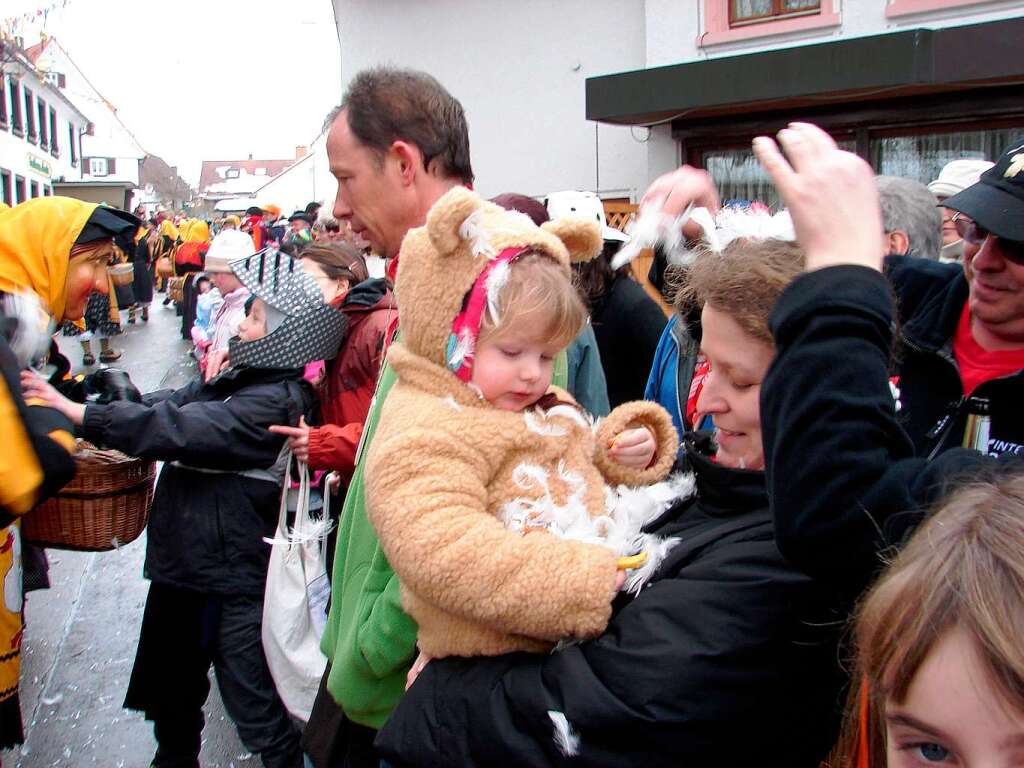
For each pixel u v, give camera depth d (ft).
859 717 3.58
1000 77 21.08
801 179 3.68
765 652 3.81
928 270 6.36
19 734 9.51
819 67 22.91
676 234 6.22
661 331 9.95
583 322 4.94
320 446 9.03
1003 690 2.75
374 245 7.35
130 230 10.18
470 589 4.22
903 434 3.59
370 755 6.30
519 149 34.65
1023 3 24.12
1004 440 5.41
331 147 7.10
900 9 25.75
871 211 3.66
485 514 4.49
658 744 3.84
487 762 4.26
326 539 9.30
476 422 4.67
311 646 9.11
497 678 4.38
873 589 3.23
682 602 3.93
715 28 28.96
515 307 4.65
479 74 34.99
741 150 28.58
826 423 3.38
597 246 5.62
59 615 16.34
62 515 9.50
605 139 32.86
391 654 5.24
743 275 4.18
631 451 5.25
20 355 8.54
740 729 3.86
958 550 2.97
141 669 9.97
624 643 4.00
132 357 43.62
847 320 3.43
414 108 6.79
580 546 4.30
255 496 9.54
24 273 9.50
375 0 35.91
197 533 9.47
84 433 8.86
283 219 66.80
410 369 4.94
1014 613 2.78
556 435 4.90
